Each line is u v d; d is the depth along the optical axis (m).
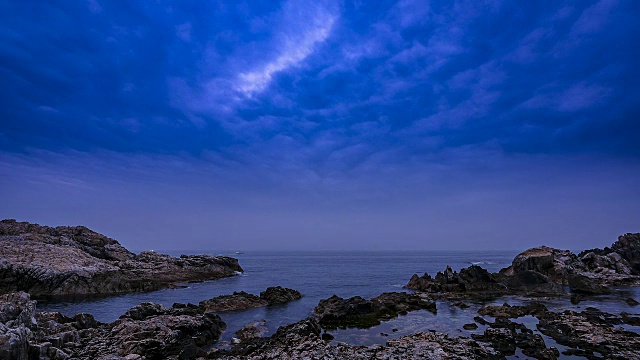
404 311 45.19
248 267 148.75
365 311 43.50
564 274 69.75
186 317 33.47
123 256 90.06
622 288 67.06
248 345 29.36
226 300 50.31
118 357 23.48
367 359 24.27
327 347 27.25
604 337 29.70
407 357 24.55
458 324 38.00
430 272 116.44
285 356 25.28
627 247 88.50
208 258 104.25
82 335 28.72
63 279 61.00
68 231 91.25
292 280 89.81
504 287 64.31
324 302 46.94
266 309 48.62
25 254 66.12
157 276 82.56
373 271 121.75
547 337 31.61
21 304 24.84
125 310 47.91
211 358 26.09
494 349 27.27
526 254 77.38
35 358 20.14
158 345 26.62
